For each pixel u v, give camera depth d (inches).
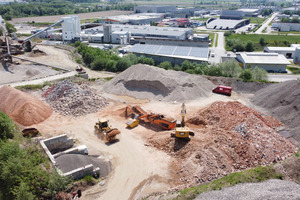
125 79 2265.0
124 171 1217.4
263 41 5374.0
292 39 5693.9
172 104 1971.0
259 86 2257.6
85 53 3550.7
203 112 1770.4
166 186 1111.0
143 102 2023.9
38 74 2802.7
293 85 1903.3
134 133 1565.0
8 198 989.2
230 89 2142.0
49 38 5595.5
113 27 6053.2
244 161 1222.9
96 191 1089.4
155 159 1304.1
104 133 1540.4
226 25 7755.9
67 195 1028.5
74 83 2182.6
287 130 1584.6
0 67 3056.1
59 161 1196.5
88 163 1216.2
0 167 1046.4
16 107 1755.7
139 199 1038.4
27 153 1216.2
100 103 1943.9
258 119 1578.5
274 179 1035.9
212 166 1159.6
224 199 893.8
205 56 3555.6
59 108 1859.0
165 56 3644.2
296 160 1121.4
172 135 1418.6
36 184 1040.2
